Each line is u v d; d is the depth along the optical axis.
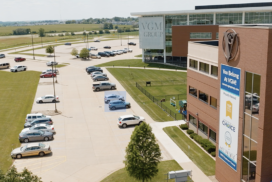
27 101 59.84
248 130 24.50
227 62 26.73
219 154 29.28
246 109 24.53
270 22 85.75
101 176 31.14
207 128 38.19
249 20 87.31
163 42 99.56
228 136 27.47
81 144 39.19
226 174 28.09
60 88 70.31
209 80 36.34
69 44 168.12
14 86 73.00
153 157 27.36
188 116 43.50
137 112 52.00
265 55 21.52
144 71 90.06
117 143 39.41
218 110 29.11
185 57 97.50
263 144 22.73
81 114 51.44
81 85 73.00
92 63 106.75
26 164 33.75
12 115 50.91
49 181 30.22
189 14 93.81
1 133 42.56
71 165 33.59
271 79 21.83
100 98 61.38
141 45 103.38
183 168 31.89
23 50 145.12
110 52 125.12
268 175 23.39
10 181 20.67
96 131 43.62
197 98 40.09
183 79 78.25
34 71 92.25
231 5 97.00
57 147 38.34
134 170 26.92
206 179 29.80
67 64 104.81
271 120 22.52
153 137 27.39
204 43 40.84
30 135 39.75
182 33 94.06
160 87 70.50
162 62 102.50
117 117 49.62
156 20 99.00
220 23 90.75
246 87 24.28
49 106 56.31
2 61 113.12
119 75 84.56
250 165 24.56
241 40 24.34
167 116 49.62
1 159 34.69
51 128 42.47
